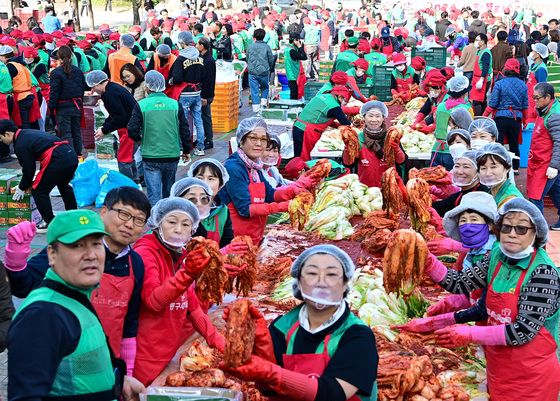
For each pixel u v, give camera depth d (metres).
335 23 36.59
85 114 14.48
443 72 13.23
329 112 10.35
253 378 3.17
